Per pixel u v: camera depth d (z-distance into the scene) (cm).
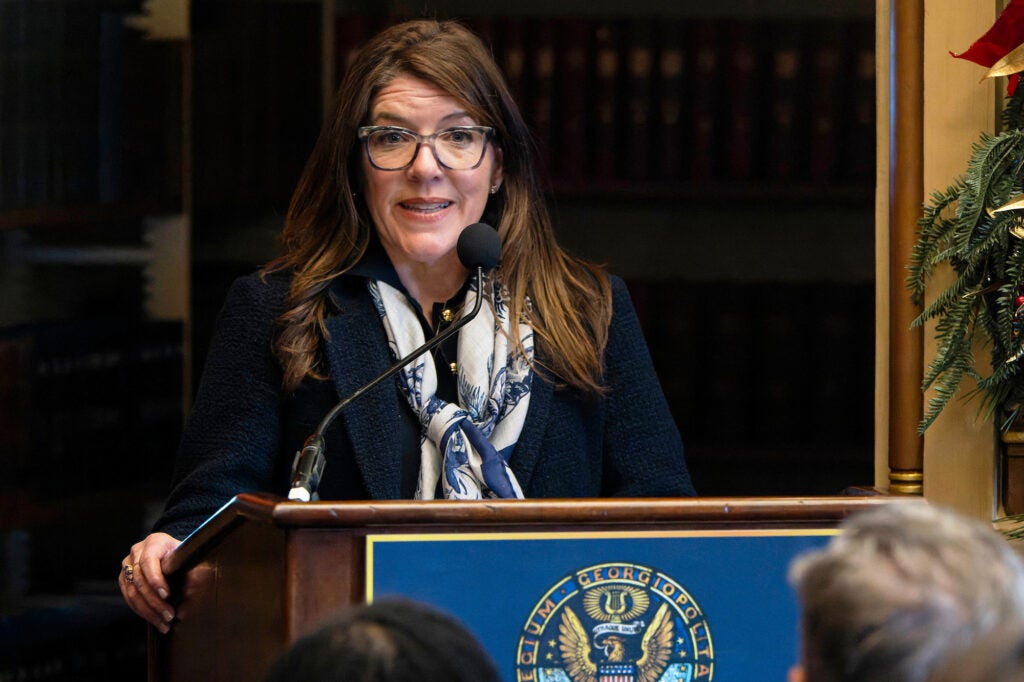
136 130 1097
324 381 664
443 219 663
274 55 1177
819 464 1181
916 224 805
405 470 657
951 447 809
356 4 1243
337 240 690
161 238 1145
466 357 670
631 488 671
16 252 1077
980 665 245
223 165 1164
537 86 1166
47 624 1025
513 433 659
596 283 708
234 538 514
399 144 666
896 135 806
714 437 1178
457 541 468
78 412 1042
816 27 1162
